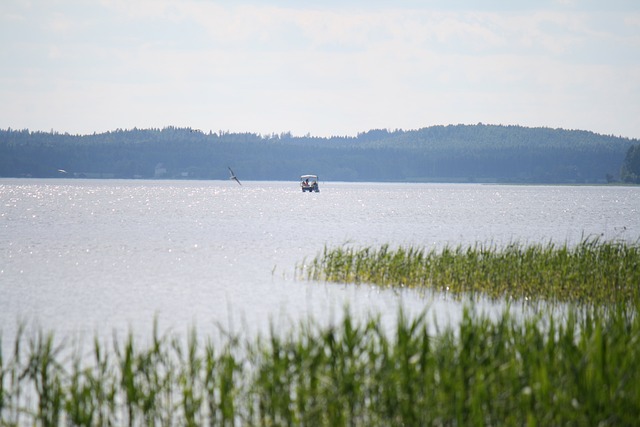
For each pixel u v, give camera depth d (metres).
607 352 56.38
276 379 54.28
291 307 115.38
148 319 106.25
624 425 48.94
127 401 56.41
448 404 50.69
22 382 68.94
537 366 55.28
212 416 55.34
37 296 126.12
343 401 52.69
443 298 121.38
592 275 119.81
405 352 54.88
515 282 121.44
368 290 130.38
